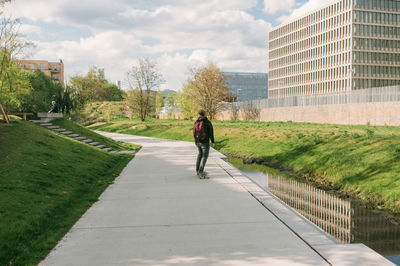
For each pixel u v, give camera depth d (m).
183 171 10.41
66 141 13.82
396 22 83.50
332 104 36.59
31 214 5.45
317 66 92.06
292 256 3.77
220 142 23.66
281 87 108.44
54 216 5.64
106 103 67.44
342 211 8.09
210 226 4.94
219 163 12.20
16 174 7.66
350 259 3.65
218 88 48.41
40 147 11.20
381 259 3.64
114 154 15.48
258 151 18.61
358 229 6.64
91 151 13.38
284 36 106.56
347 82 81.56
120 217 5.49
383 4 82.38
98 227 4.97
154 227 4.93
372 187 9.56
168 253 3.93
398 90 28.59
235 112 58.19
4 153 9.34
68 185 7.86
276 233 4.59
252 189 7.65
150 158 13.97
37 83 54.25
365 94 32.75
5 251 4.00
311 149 15.51
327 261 3.62
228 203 6.34
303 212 7.99
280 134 21.11
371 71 81.94
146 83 51.50
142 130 37.22
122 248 4.11
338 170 11.88
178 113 70.88
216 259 3.72
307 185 11.34
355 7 80.56
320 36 90.88
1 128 12.40
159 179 9.08
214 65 48.84
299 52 99.56
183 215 5.55
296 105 43.84
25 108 45.62
